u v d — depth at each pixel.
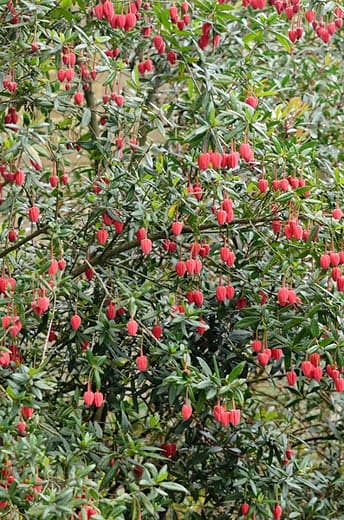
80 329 3.76
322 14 3.87
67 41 3.46
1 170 3.54
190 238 3.99
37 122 3.36
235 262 3.86
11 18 3.60
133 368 3.93
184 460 4.13
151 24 3.95
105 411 4.16
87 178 3.96
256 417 4.04
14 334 3.14
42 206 3.71
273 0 3.92
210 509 4.56
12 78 3.55
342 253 3.40
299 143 4.35
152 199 3.50
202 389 3.33
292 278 3.52
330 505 4.25
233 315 3.91
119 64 3.62
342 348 3.47
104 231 3.56
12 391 2.93
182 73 3.88
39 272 3.20
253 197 3.73
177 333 3.48
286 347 3.58
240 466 3.83
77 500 2.78
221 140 3.34
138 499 3.00
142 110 3.91
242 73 3.85
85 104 4.24
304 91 5.20
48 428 3.32
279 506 3.74
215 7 3.58
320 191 3.55
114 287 3.73
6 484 2.89
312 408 5.04
